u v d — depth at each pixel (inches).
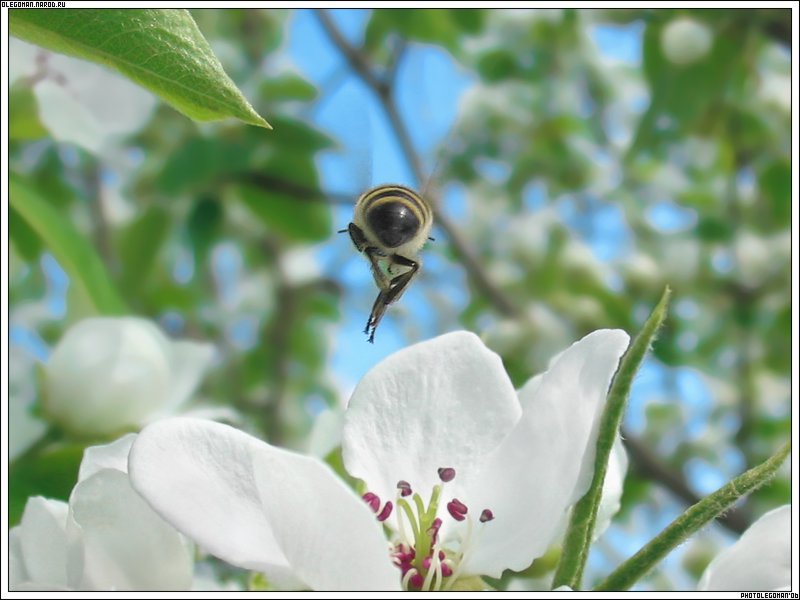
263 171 4.8
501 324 5.9
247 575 2.0
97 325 2.8
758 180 5.9
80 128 3.4
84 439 2.7
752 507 4.6
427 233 2.6
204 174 4.6
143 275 4.9
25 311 4.6
